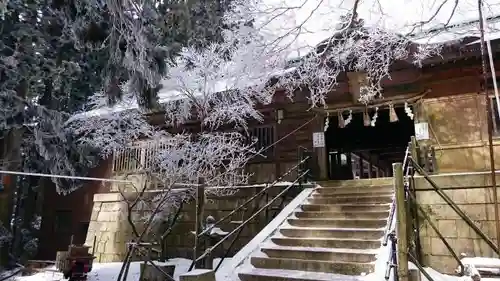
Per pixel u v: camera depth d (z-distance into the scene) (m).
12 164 9.42
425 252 7.22
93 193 13.35
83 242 13.41
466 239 7.00
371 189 8.34
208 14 8.91
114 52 8.12
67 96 10.31
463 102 8.65
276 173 10.45
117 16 7.44
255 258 6.58
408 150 7.12
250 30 8.34
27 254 13.09
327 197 8.41
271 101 10.75
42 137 9.23
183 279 5.39
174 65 9.80
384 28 8.07
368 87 9.20
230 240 9.76
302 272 6.05
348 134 14.05
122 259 11.36
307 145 10.29
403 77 9.25
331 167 15.02
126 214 11.66
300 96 10.59
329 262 5.98
